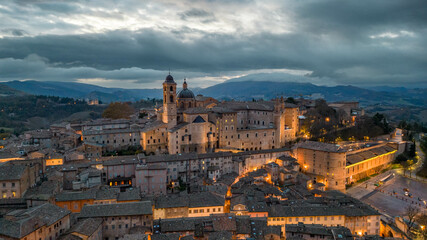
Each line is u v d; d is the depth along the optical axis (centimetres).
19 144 17062
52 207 9038
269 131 19262
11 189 10469
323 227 10531
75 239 8131
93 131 16850
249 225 10181
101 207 9838
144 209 9875
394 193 16625
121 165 13475
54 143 18012
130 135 17475
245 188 13650
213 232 9594
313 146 17300
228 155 15650
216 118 17512
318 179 16888
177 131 16288
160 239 8744
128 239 8056
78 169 13012
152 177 12888
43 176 12712
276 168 16038
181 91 19662
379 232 11662
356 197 15938
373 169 19712
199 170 14975
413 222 12481
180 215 11175
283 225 10862
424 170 19888
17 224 7481
